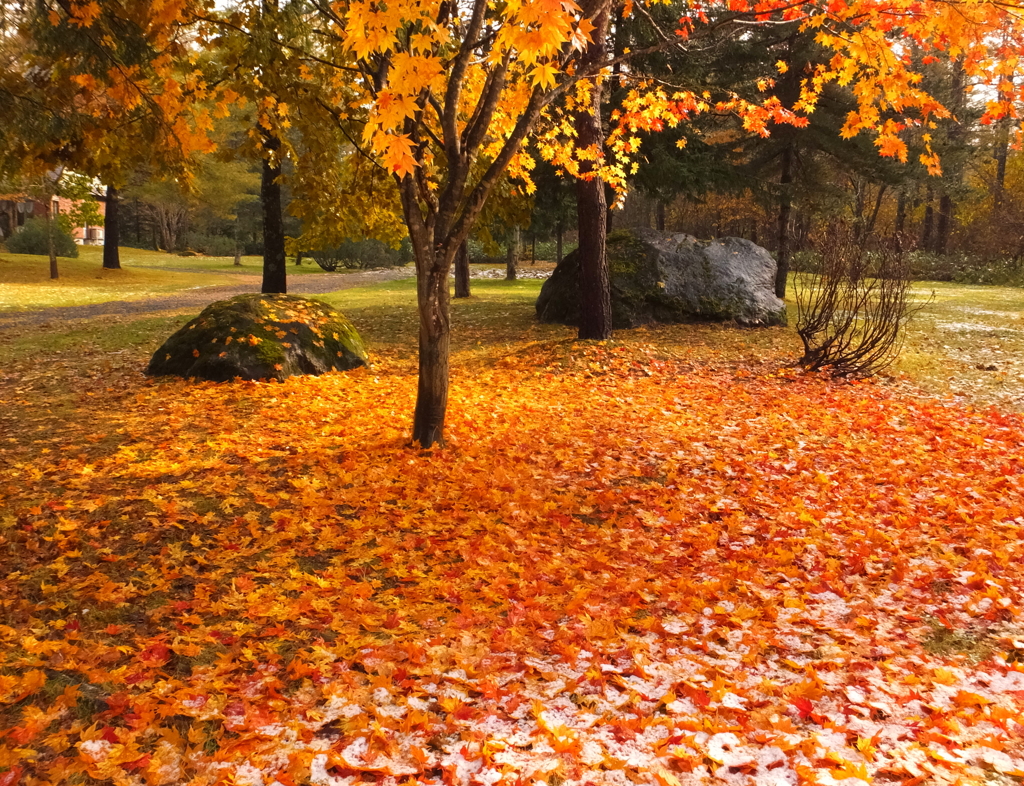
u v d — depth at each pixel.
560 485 5.52
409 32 5.68
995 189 36.12
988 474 5.80
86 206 35.00
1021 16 5.15
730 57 17.11
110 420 7.20
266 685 2.93
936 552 4.32
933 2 5.31
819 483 5.62
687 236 15.18
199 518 4.66
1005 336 12.84
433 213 6.02
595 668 3.08
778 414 7.80
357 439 6.57
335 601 3.68
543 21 3.27
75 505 4.79
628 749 2.58
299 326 9.88
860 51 5.80
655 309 14.18
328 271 44.06
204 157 31.11
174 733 2.58
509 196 9.68
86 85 6.30
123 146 7.09
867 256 9.93
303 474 5.61
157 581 3.81
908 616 3.57
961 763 2.48
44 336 13.71
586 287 11.62
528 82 6.26
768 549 4.40
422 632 3.39
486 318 16.30
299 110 7.72
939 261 32.41
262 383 8.88
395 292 24.73
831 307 9.94
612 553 4.35
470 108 7.06
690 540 4.52
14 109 6.10
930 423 7.36
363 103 7.61
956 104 17.19
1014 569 4.08
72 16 5.88
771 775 2.45
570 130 8.30
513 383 9.56
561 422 7.38
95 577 3.79
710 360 11.09
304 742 2.59
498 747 2.55
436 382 6.24
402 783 2.38
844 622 3.56
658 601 3.76
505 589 3.81
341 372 9.93
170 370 9.36
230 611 3.57
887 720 2.77
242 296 10.24
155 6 6.19
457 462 5.94
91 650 3.13
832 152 17.22
